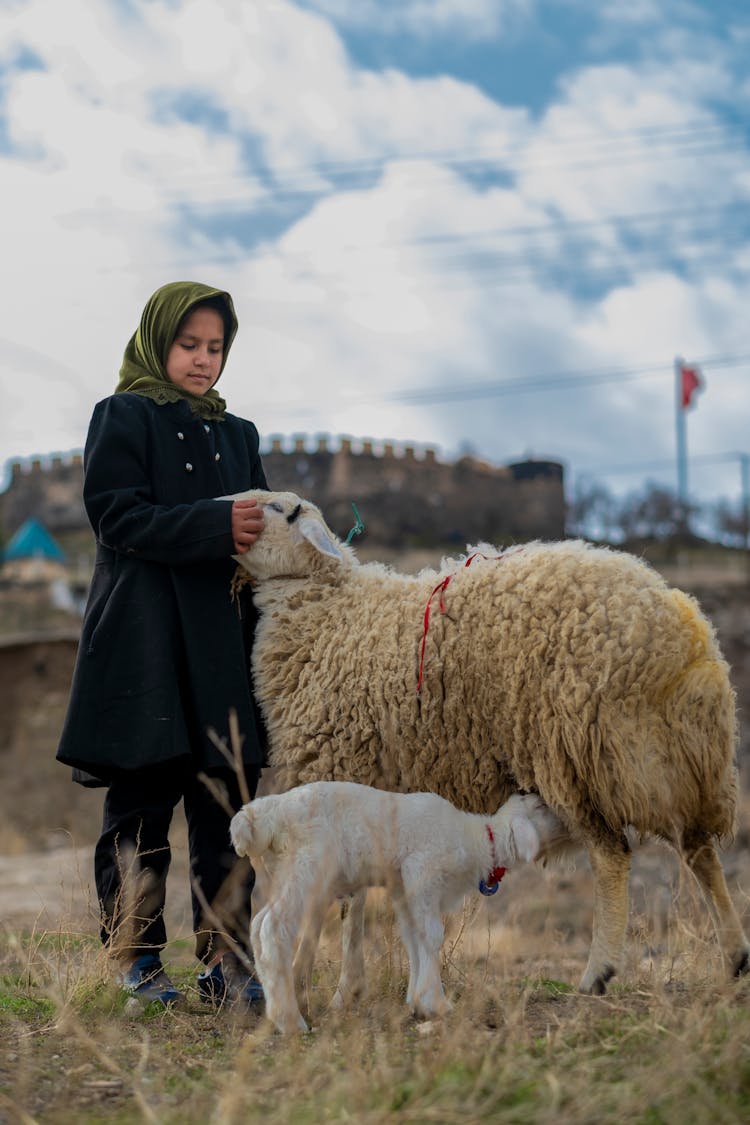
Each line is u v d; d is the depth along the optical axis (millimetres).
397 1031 3184
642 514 42906
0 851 15984
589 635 3848
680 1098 2635
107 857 4137
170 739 3984
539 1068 2939
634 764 3783
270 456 43781
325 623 4281
